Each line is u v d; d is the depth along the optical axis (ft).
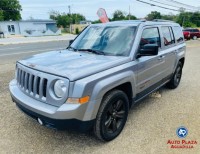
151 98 17.25
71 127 9.44
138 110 14.94
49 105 9.56
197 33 92.22
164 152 10.39
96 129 10.33
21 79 11.14
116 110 11.22
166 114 14.34
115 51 12.35
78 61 10.82
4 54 42.78
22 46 62.85
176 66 18.26
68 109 8.96
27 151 10.39
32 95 10.29
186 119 13.64
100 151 10.44
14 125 12.66
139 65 12.24
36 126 12.59
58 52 13.23
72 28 201.57
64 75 9.16
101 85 9.70
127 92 12.14
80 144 10.99
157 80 15.07
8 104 15.51
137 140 11.32
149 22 14.38
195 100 16.92
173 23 18.45
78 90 9.06
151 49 11.67
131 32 12.82
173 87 19.53
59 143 11.06
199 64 32.17
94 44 13.39
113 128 11.19
